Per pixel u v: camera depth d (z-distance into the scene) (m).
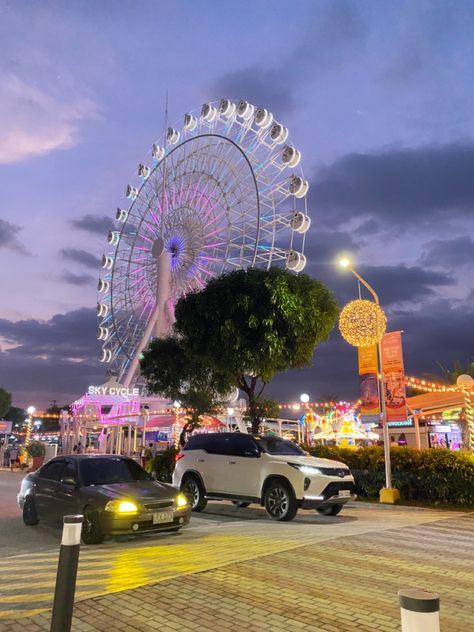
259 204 29.47
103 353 40.94
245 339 16.30
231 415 26.39
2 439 49.78
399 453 15.40
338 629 4.66
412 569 6.78
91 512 8.69
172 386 23.77
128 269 40.62
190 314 17.36
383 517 12.15
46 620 4.88
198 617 4.95
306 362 17.22
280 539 8.73
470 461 14.22
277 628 4.68
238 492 12.33
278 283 16.47
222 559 7.16
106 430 41.38
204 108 34.69
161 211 37.91
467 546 8.40
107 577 6.32
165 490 9.52
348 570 6.65
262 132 30.69
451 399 20.14
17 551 8.58
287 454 12.36
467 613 5.17
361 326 15.02
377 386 15.41
